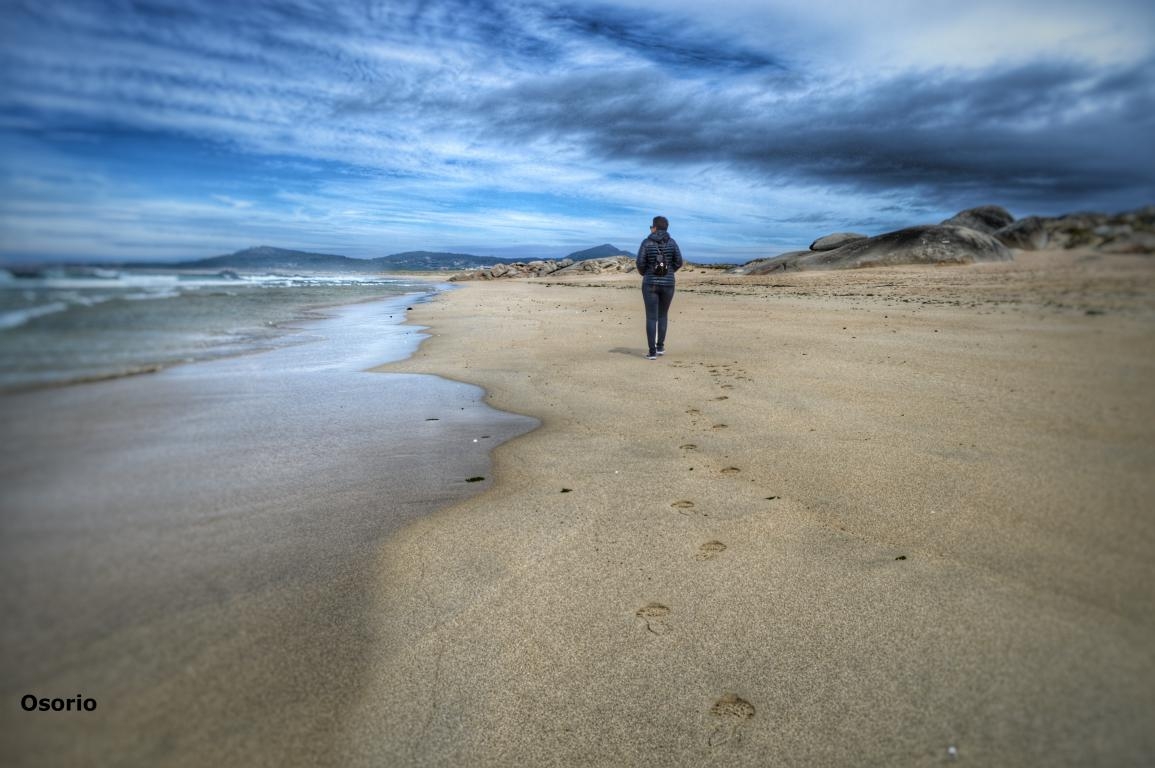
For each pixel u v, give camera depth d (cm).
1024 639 150
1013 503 209
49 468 184
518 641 177
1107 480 183
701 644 174
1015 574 175
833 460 297
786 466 300
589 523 251
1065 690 132
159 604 148
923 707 140
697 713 152
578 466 321
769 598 192
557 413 433
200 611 154
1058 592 163
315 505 243
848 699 149
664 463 322
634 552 226
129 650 130
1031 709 130
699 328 854
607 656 171
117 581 148
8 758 101
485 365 617
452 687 158
